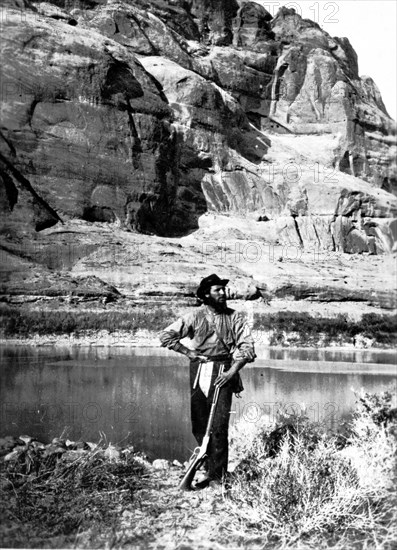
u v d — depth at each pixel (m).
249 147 39.25
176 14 46.56
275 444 4.99
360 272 24.11
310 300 21.45
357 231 30.27
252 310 17.03
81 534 3.73
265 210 34.53
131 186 30.22
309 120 38.47
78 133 28.14
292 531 3.80
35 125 27.05
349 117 35.47
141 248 24.55
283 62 42.66
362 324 16.09
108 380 8.31
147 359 10.76
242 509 4.02
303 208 31.92
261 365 10.13
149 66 38.88
